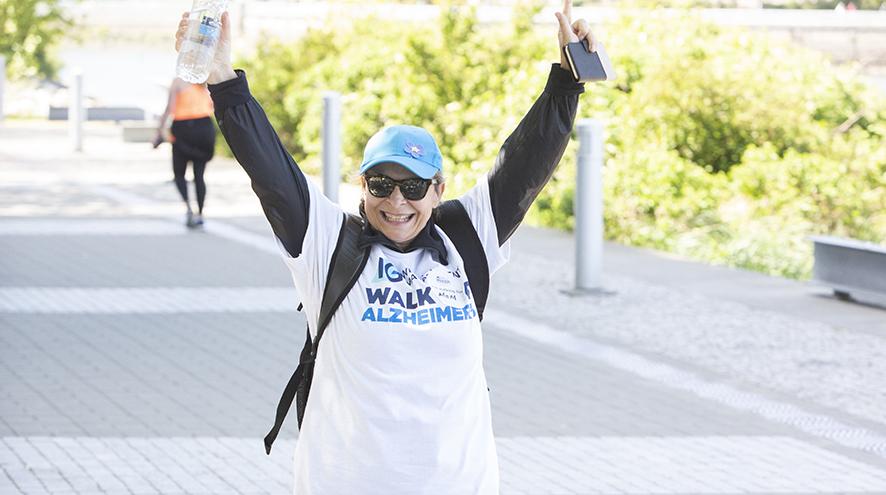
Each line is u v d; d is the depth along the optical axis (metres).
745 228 16.98
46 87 42.59
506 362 10.87
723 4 33.19
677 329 12.20
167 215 19.62
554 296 13.72
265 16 32.41
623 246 17.25
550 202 19.20
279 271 14.95
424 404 4.31
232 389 9.83
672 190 17.95
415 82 23.34
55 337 11.43
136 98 40.69
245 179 24.84
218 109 4.29
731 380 10.39
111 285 13.92
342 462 4.31
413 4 31.05
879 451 8.59
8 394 9.55
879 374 10.60
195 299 13.24
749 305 13.33
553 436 8.78
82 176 24.83
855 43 28.03
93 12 47.97
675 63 19.81
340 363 4.33
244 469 7.98
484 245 4.57
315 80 26.67
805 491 7.73
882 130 20.30
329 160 18.44
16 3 42.16
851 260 13.38
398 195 4.32
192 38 4.25
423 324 4.31
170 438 8.57
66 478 7.74
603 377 10.43
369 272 4.35
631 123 19.50
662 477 7.95
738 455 8.44
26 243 16.62
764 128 19.53
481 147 21.42
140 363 10.56
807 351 11.37
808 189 17.91
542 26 25.44
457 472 4.33
